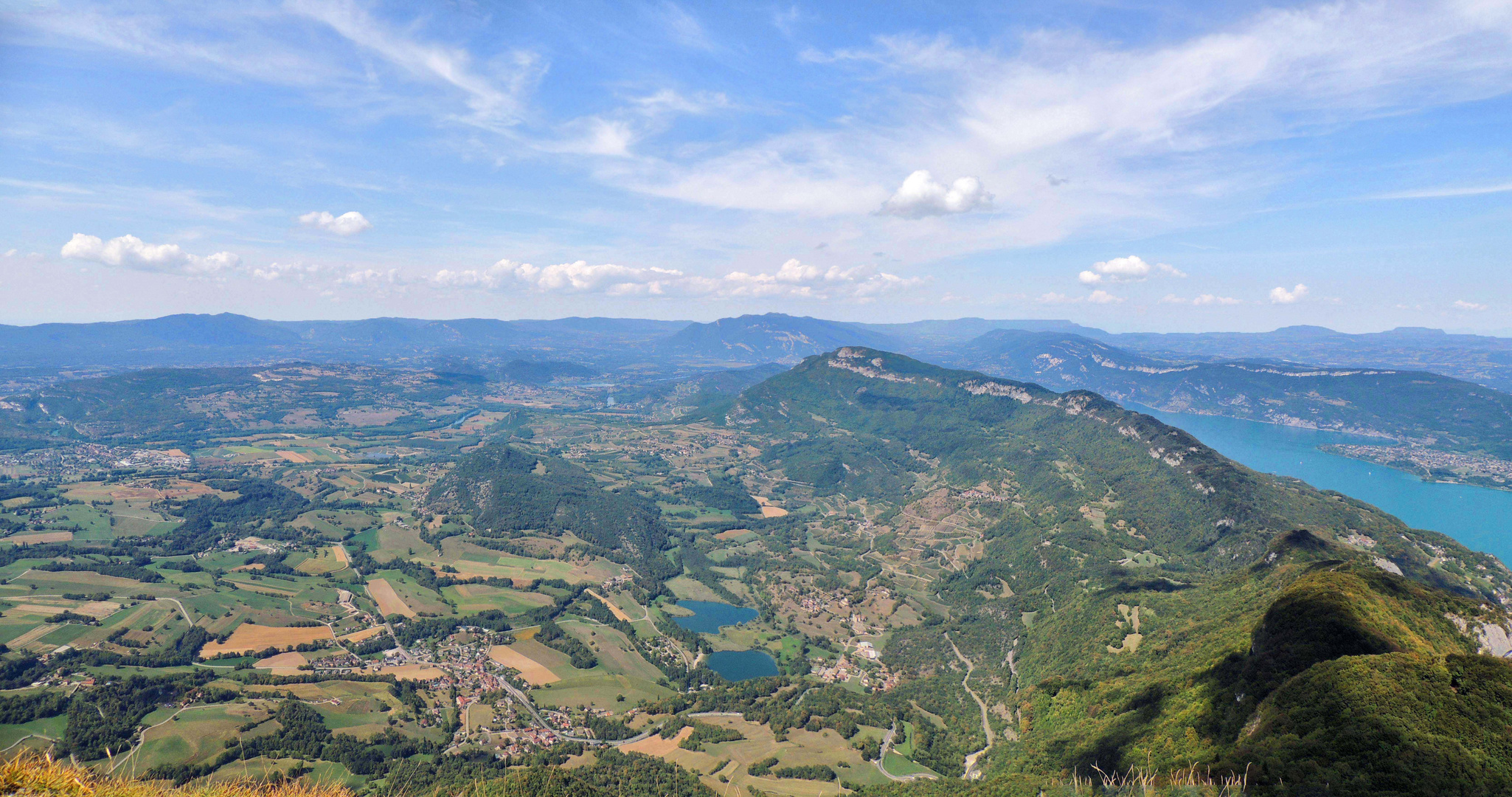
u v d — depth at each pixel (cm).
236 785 5169
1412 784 7138
